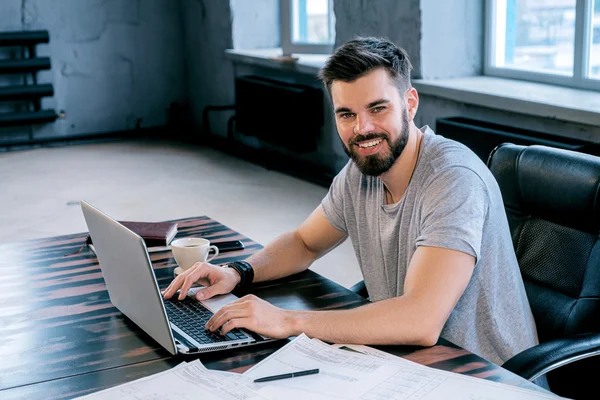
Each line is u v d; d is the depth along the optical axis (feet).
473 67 14.82
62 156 21.61
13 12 22.56
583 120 10.88
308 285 6.01
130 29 24.16
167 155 21.47
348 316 4.88
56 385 4.42
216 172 19.25
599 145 10.85
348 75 5.15
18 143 22.88
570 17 12.82
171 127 25.17
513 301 5.54
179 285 5.74
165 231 6.96
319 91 17.89
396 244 5.73
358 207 6.01
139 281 4.76
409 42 14.58
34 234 14.40
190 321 5.20
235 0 21.56
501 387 4.15
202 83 24.03
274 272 6.12
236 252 6.73
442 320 4.84
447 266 4.96
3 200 16.96
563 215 5.84
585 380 5.49
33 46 22.52
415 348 4.77
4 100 22.08
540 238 5.99
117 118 24.50
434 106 14.24
